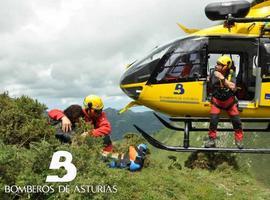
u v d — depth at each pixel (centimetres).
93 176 326
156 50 577
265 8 596
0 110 398
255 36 569
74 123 426
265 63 561
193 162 543
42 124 389
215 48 575
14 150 329
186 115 576
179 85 561
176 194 388
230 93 510
